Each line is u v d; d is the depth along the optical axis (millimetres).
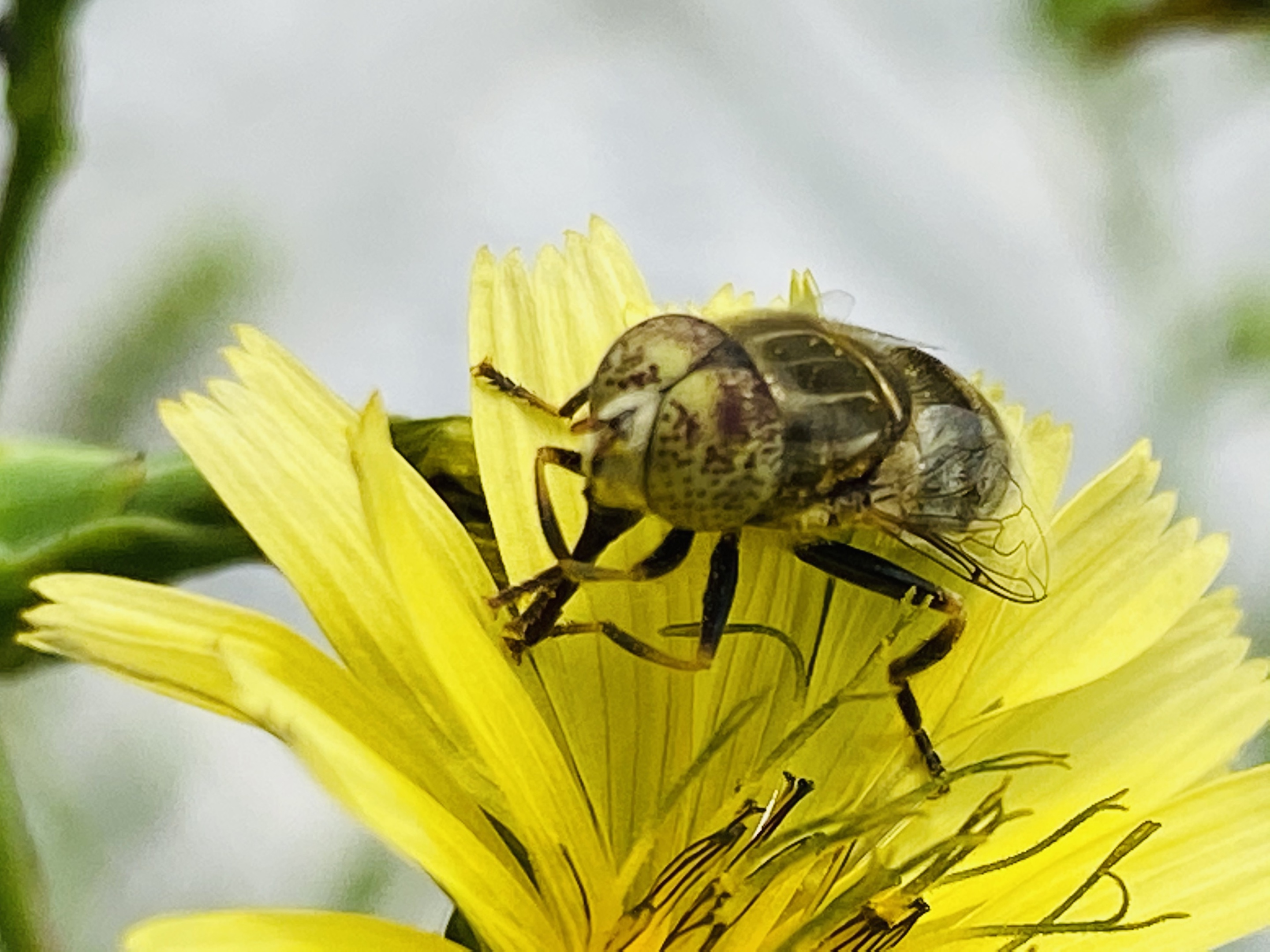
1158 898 74
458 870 67
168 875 112
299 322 134
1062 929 72
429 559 68
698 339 72
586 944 71
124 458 76
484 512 75
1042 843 73
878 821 72
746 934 72
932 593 75
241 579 119
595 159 147
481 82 146
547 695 73
